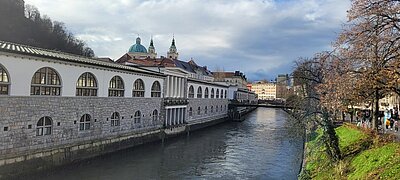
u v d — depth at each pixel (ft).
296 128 124.77
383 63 63.41
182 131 204.13
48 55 101.71
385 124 100.89
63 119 109.19
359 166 67.05
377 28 63.05
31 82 97.30
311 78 165.99
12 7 257.55
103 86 130.21
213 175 105.70
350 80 69.46
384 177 54.34
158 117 176.55
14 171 90.48
